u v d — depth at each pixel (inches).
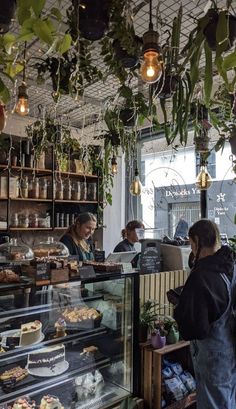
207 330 65.6
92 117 152.5
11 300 66.4
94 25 39.9
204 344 69.3
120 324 81.1
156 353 80.4
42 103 144.3
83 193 175.8
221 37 30.8
